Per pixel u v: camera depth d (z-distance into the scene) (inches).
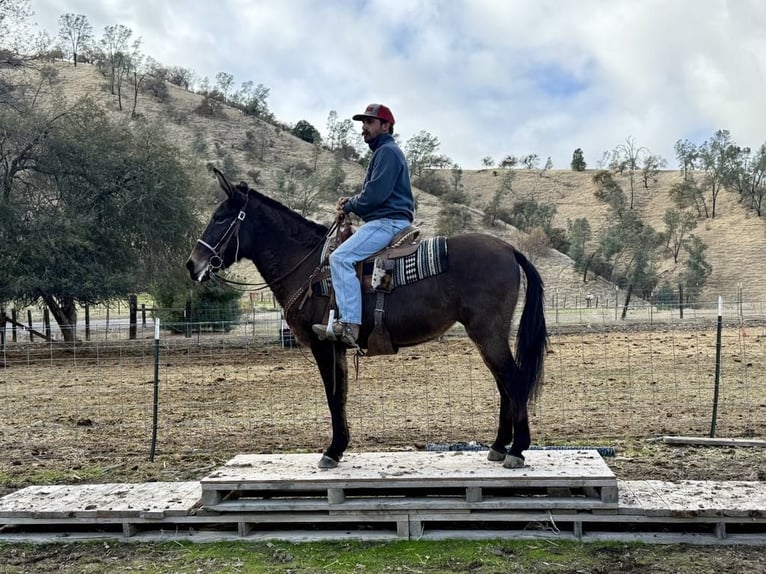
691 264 2536.9
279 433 357.1
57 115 983.6
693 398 427.2
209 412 422.0
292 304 244.5
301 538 217.6
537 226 3161.9
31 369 662.5
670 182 4210.1
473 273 220.5
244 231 252.7
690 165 4200.3
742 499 215.0
